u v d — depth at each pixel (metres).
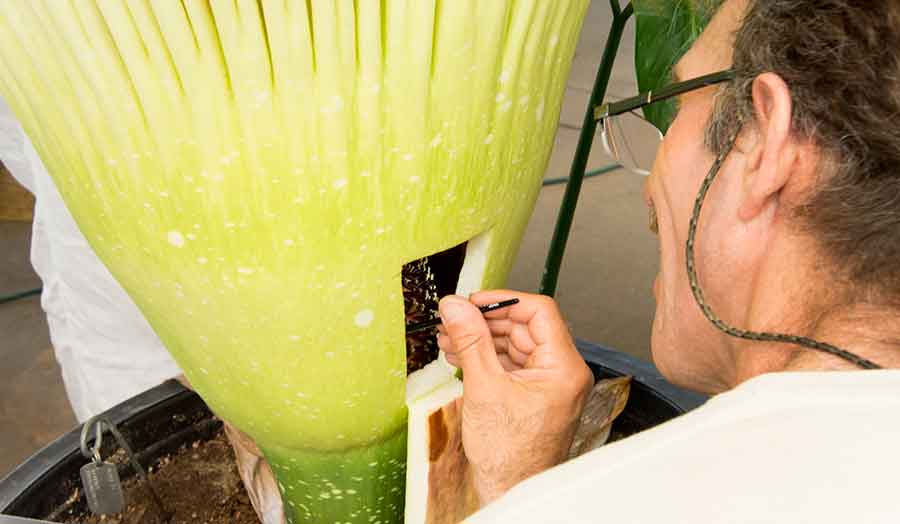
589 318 1.86
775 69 0.41
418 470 0.68
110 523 0.89
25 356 1.75
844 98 0.38
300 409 0.62
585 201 2.36
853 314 0.40
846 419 0.34
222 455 0.98
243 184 0.50
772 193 0.42
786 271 0.42
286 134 0.48
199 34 0.44
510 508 0.35
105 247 0.58
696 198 0.46
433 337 0.74
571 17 0.56
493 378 0.63
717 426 0.35
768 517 0.32
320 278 0.54
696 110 0.49
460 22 0.48
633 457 0.35
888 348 0.39
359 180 0.51
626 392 0.90
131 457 0.89
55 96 0.50
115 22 0.45
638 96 0.56
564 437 0.68
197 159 0.49
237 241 0.52
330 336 0.57
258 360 0.59
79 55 0.46
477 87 0.51
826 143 0.39
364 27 0.46
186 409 0.96
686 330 0.52
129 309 0.90
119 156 0.51
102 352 0.95
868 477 0.32
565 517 0.34
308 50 0.45
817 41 0.39
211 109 0.47
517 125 0.57
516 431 0.66
